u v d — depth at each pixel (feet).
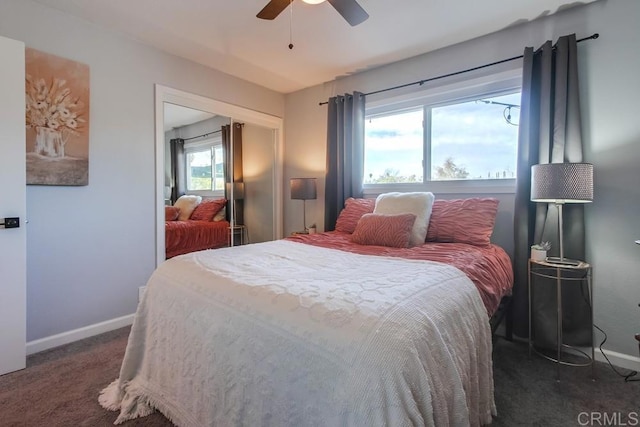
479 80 8.48
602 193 6.76
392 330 2.82
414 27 8.00
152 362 4.99
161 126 9.24
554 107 7.08
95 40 7.86
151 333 5.04
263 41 8.75
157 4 7.06
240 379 3.58
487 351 4.24
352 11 5.77
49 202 7.24
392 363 2.61
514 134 8.22
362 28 8.05
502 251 7.32
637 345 6.43
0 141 5.97
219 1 6.96
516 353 7.04
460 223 7.53
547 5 7.04
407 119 10.13
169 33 8.32
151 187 9.07
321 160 12.16
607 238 6.72
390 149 10.51
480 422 4.05
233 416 3.65
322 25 7.93
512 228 8.09
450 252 6.13
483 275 5.23
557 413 5.01
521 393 5.54
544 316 7.09
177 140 9.78
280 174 13.24
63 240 7.47
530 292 6.89
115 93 8.26
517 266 7.52
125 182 8.51
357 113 10.60
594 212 6.85
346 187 10.81
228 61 10.05
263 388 3.32
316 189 12.26
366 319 2.94
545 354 7.00
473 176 8.88
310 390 2.90
